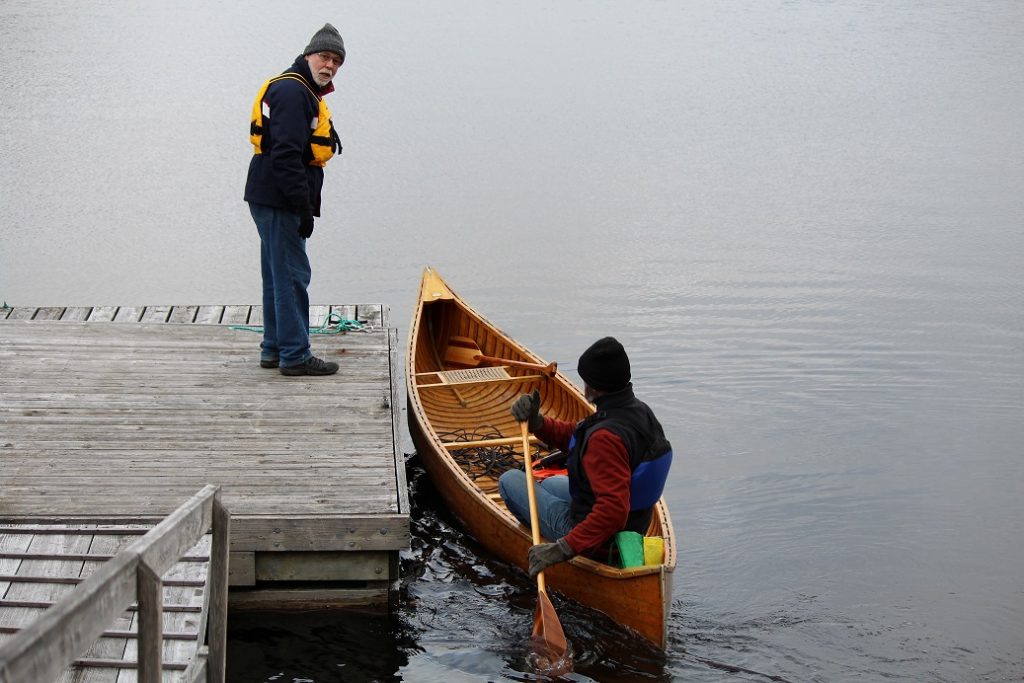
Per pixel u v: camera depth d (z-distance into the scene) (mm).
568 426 5414
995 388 8062
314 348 6945
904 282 10500
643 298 10188
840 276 10680
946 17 25781
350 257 11516
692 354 8797
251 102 18297
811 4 27797
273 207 5930
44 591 3883
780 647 4844
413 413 6582
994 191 13750
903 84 19906
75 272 11047
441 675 4664
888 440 7203
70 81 19562
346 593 4977
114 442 5438
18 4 26047
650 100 18828
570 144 16234
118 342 6855
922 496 6402
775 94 19266
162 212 13070
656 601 4602
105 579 2354
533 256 11531
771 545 5832
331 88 5867
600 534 4582
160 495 4906
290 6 27344
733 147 16047
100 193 13719
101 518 4602
